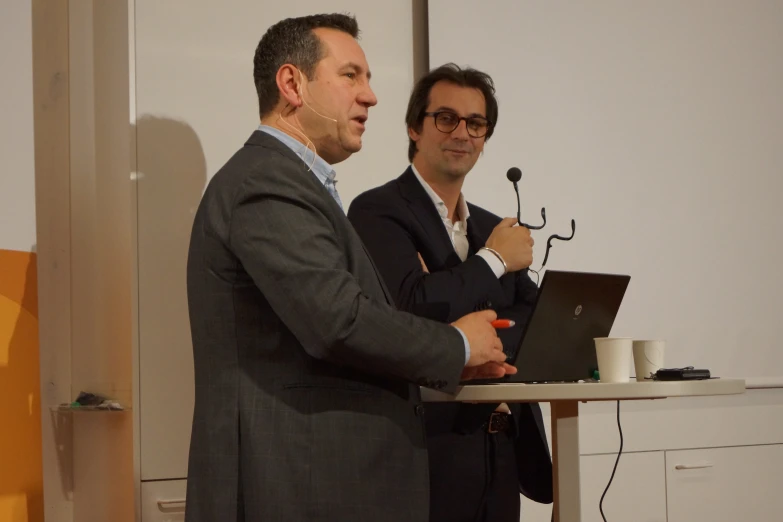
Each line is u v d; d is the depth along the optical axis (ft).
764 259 13.85
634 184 13.16
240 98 11.44
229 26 11.45
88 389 11.38
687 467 13.02
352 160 11.86
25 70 9.32
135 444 10.68
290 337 6.28
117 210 11.33
